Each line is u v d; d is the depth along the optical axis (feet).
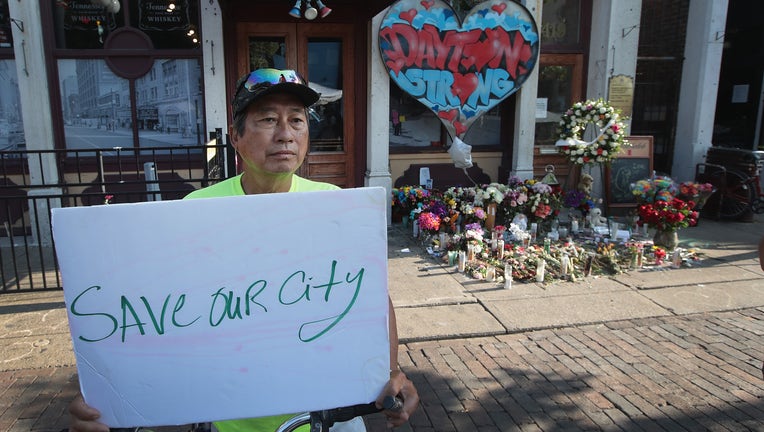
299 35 21.44
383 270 4.14
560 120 23.45
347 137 22.76
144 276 3.87
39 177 19.62
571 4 24.35
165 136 20.86
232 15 20.48
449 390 10.49
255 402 4.10
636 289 15.75
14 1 18.39
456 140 21.48
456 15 21.16
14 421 9.32
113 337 3.89
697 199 21.40
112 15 19.65
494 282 16.22
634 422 9.39
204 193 5.12
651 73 26.78
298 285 4.06
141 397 3.97
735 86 29.58
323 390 4.17
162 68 20.31
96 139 20.39
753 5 28.09
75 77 19.80
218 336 4.00
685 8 26.16
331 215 4.04
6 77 19.60
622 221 23.25
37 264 17.65
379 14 20.71
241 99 4.50
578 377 10.90
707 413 9.62
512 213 21.34
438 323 13.33
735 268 17.54
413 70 21.29
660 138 27.68
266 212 3.97
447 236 19.17
